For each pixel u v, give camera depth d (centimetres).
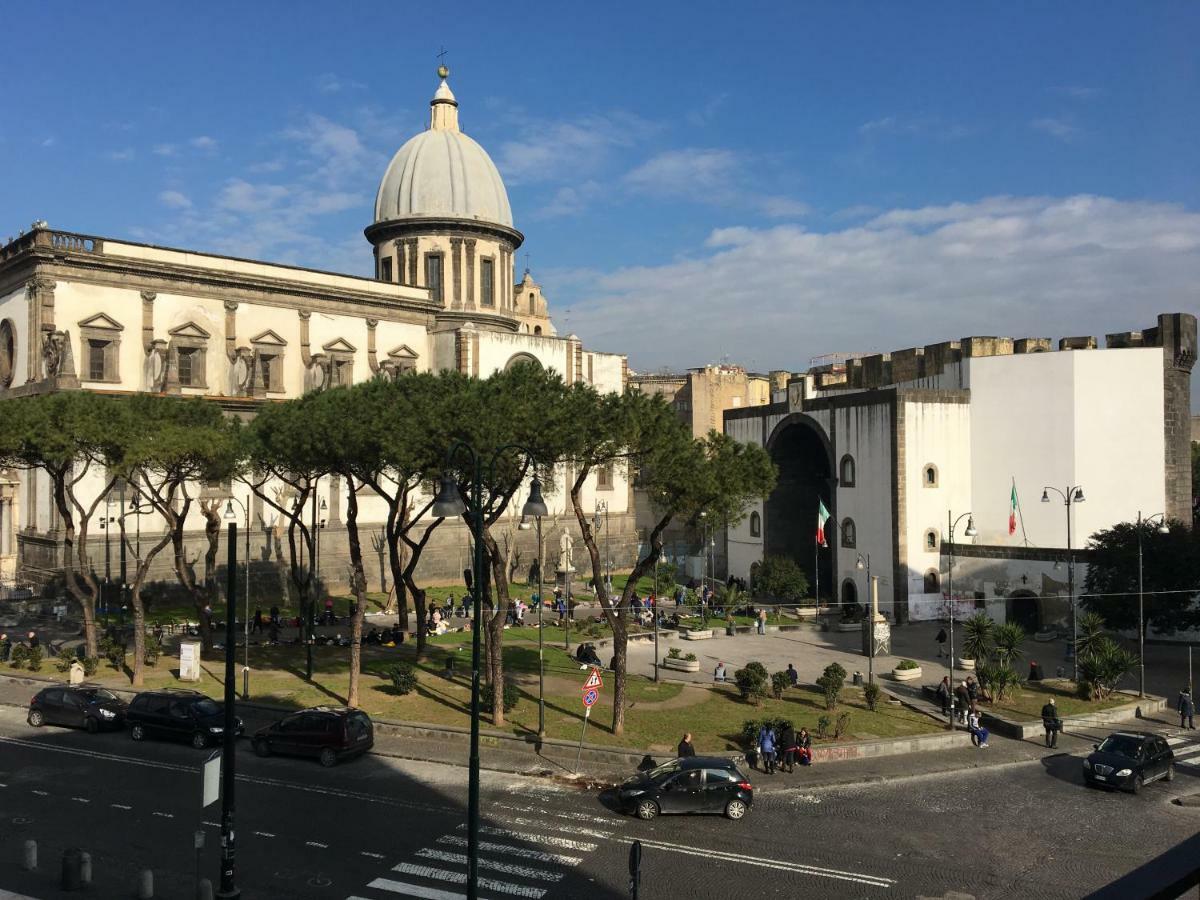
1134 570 4862
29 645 4347
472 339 7300
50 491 5566
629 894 2011
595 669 3120
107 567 5156
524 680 4072
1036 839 2405
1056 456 6203
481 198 8044
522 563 7600
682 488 3167
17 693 3803
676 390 11619
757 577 6812
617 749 3045
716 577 8150
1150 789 2888
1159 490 6084
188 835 2323
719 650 5144
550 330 10819
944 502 6331
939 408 6319
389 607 6047
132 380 5888
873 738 3306
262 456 3969
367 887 2027
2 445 3600
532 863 2175
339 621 5562
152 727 3144
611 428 3075
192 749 3088
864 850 2303
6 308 6016
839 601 6650
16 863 2136
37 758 2961
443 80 8512
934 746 3325
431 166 7975
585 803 2616
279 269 6669
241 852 2214
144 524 5656
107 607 5278
